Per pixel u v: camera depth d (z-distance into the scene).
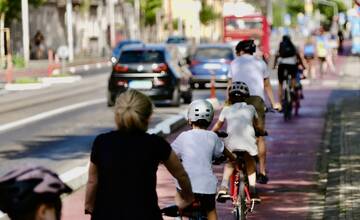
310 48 71.69
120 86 45.75
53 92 61.47
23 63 92.12
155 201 9.73
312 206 20.02
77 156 28.39
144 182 9.66
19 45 107.94
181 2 187.00
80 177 22.09
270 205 20.08
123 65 45.78
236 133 17.39
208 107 14.26
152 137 9.91
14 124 38.97
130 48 46.78
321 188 22.39
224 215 18.86
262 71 21.69
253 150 17.34
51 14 124.06
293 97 41.53
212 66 61.41
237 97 17.97
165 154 9.91
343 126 35.59
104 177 9.68
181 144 13.98
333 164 25.36
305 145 30.84
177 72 47.44
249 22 92.31
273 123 38.16
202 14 188.50
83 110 45.78
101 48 141.88
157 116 41.69
